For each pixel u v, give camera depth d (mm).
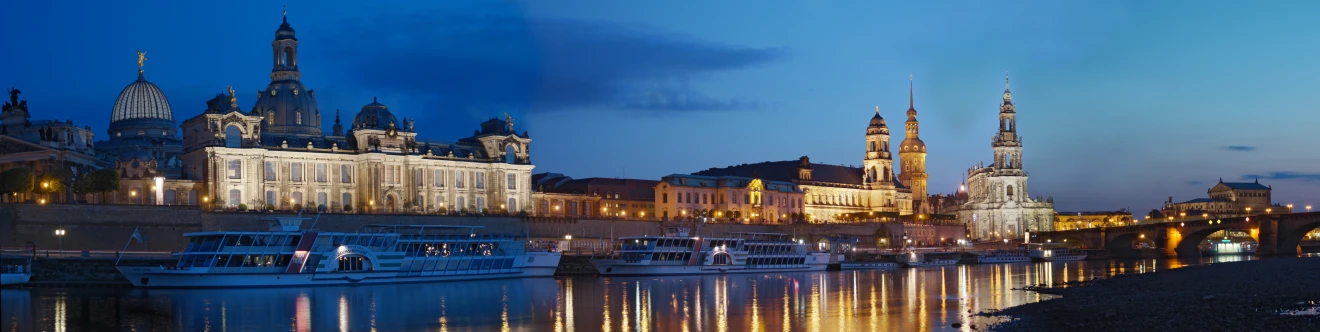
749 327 105375
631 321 110562
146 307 118750
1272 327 89188
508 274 169625
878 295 139375
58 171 197125
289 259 143625
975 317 109312
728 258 190875
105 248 179750
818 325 106250
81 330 101438
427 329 104938
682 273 183750
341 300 129000
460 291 142625
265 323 108312
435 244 160000
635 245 183000
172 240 188125
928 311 116938
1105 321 99125
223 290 138000
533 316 114562
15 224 171500
